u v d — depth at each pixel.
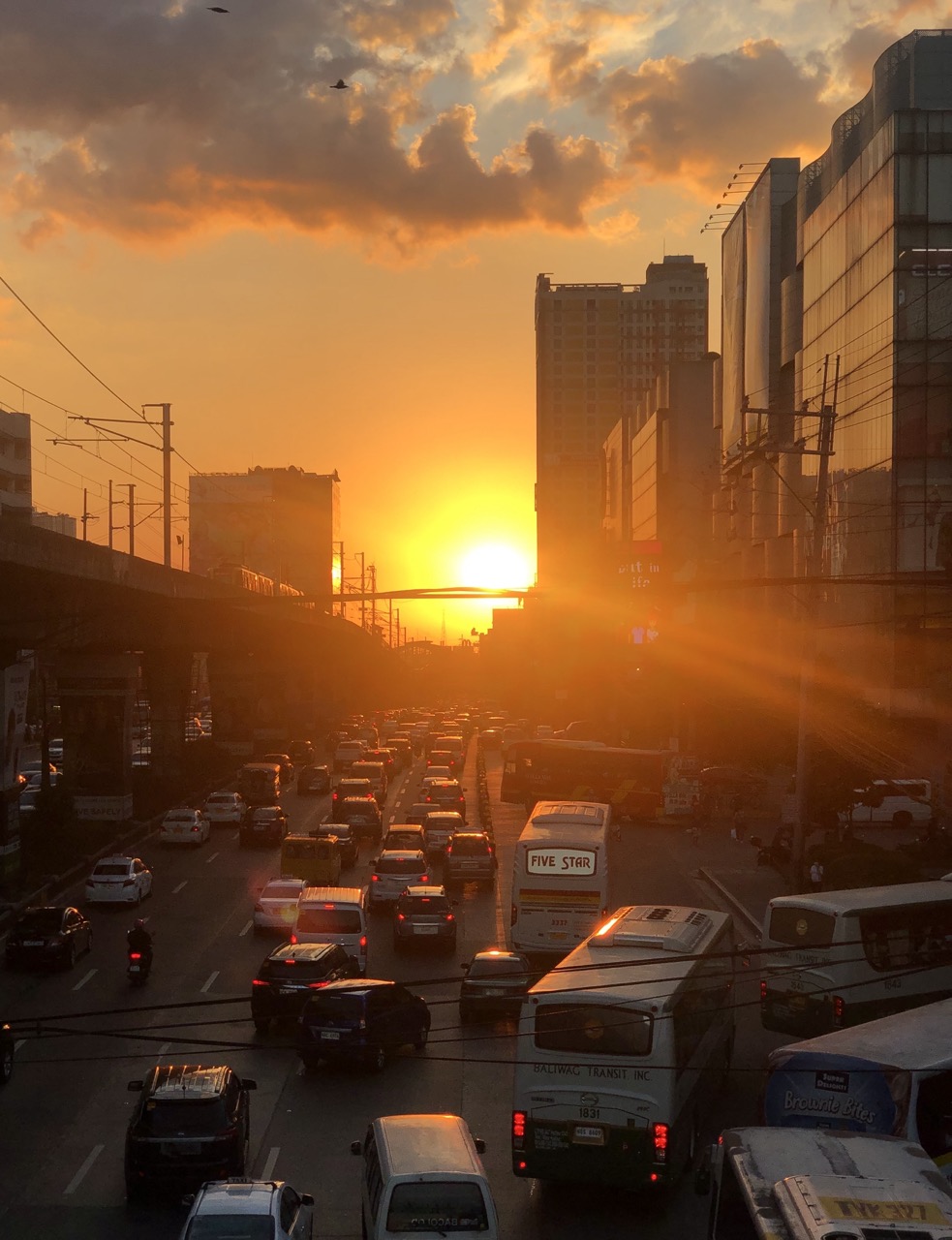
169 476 78.81
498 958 32.12
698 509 126.25
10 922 43.53
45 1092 26.38
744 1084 27.61
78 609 51.44
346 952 34.53
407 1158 17.20
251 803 75.81
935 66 73.50
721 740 66.69
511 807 78.44
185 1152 20.20
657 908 26.88
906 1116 19.11
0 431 120.38
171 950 39.81
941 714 65.44
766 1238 13.18
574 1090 20.62
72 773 68.12
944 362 69.44
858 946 27.94
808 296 87.50
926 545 68.81
